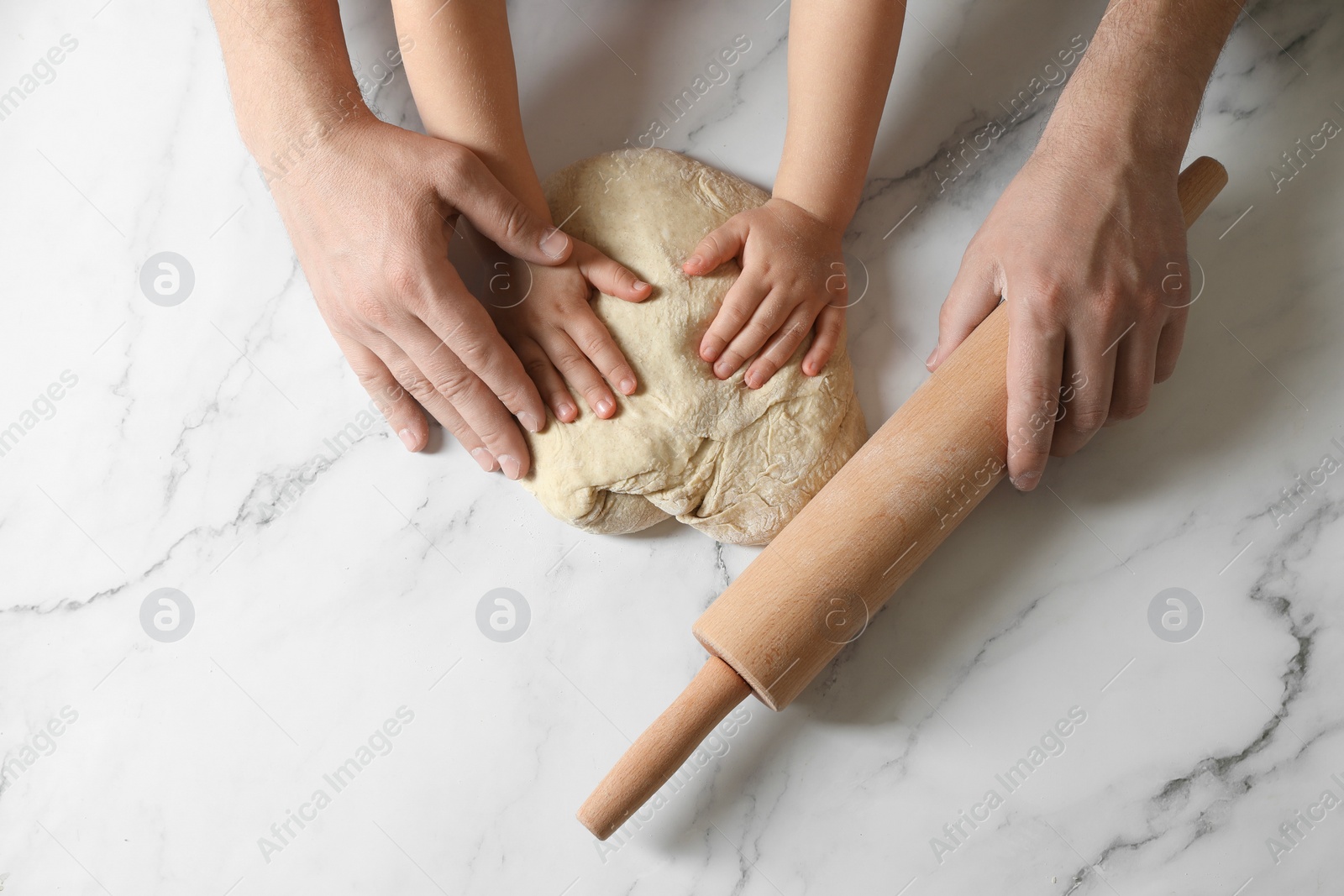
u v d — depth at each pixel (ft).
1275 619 4.26
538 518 4.44
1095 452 4.37
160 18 4.91
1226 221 4.49
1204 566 4.29
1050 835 4.18
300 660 4.41
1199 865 4.16
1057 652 4.26
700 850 4.22
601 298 4.05
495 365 3.79
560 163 4.65
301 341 4.65
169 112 4.84
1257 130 4.53
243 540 4.51
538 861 4.24
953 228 4.53
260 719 4.38
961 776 4.21
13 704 4.46
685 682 4.30
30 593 4.54
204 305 4.69
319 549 4.48
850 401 4.22
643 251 4.07
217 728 4.40
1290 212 4.46
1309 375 4.37
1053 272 3.66
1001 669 4.25
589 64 4.70
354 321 3.90
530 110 4.68
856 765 4.23
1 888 4.37
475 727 4.31
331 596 4.44
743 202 4.33
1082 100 3.90
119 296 4.72
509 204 3.75
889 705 4.25
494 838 4.26
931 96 4.60
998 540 4.32
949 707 4.24
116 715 4.44
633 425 3.91
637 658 4.32
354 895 4.27
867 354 4.45
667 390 3.94
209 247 4.73
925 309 4.48
